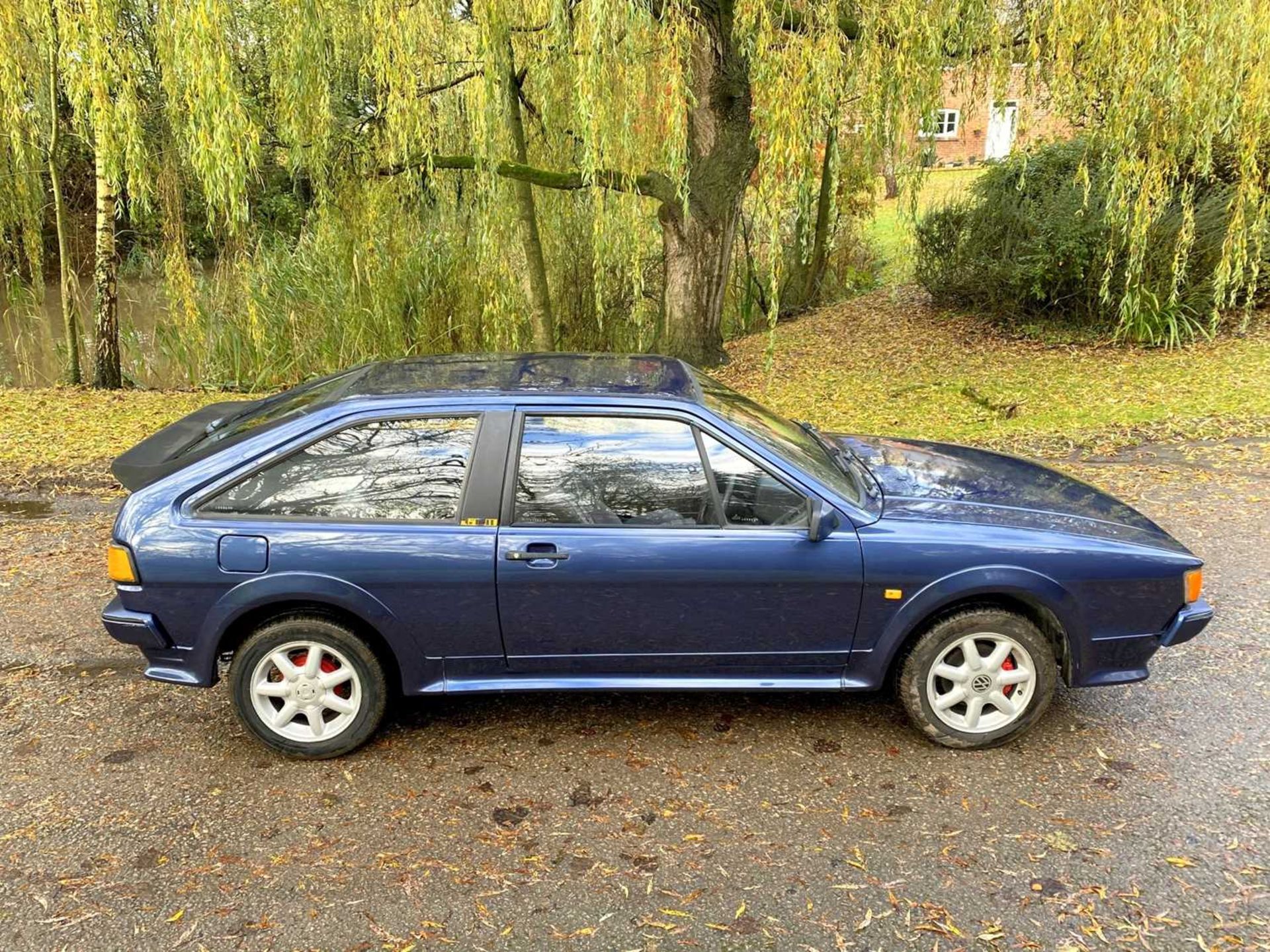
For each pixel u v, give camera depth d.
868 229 19.56
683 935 2.45
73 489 7.12
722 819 2.95
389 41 7.44
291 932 2.48
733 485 3.25
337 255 10.30
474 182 10.43
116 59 7.35
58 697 3.86
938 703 3.32
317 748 3.31
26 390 11.70
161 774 3.27
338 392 3.52
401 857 2.79
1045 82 7.70
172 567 3.12
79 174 14.81
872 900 2.57
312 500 3.22
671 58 6.80
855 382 10.77
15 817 3.01
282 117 8.34
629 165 8.59
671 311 11.96
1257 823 2.88
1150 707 3.62
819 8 6.79
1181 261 10.23
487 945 2.43
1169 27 6.92
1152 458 7.13
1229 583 4.79
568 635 3.26
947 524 3.28
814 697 3.79
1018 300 12.13
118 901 2.61
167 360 12.99
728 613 3.24
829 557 3.18
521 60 10.03
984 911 2.52
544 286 11.79
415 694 3.32
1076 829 2.87
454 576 3.15
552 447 3.26
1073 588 3.21
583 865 2.74
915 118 7.71
